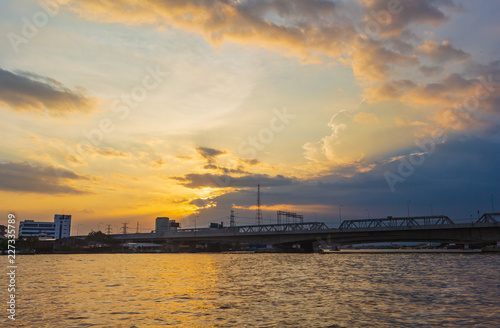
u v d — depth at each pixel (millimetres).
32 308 36938
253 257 186125
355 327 28766
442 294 45625
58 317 32500
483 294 45469
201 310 35375
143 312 34469
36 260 149500
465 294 45531
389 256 181375
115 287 54719
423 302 39812
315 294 46156
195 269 94562
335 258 164500
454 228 165500
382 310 35281
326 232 199500
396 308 36312
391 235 184125
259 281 62719
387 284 56656
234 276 72875
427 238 175750
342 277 69125
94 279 67500
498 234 158500
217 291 49594
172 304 38938
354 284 57094
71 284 58969
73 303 39844
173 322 30375
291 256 199125
